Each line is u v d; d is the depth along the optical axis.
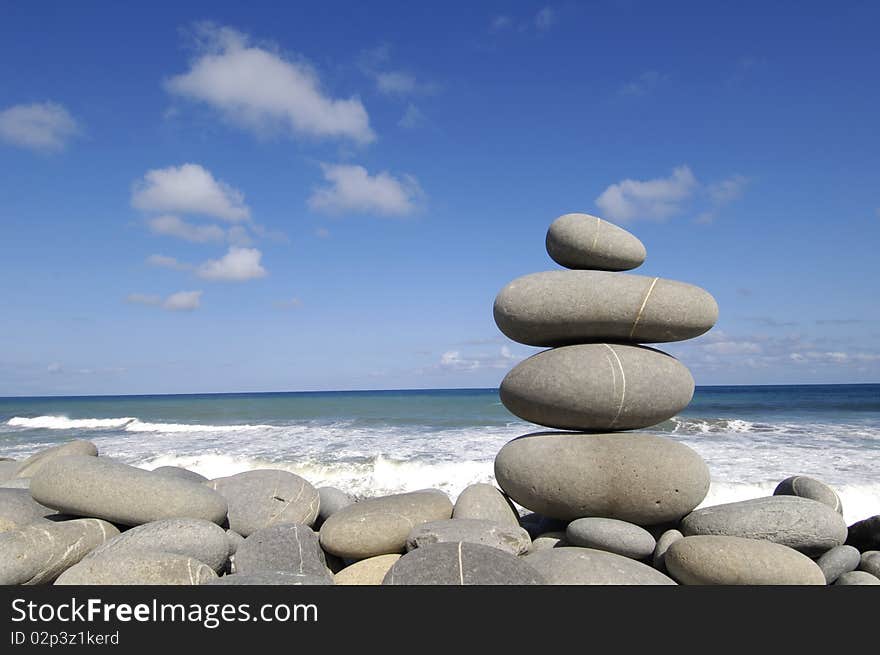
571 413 6.00
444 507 6.11
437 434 19.81
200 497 5.85
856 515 9.87
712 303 6.28
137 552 4.76
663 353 6.32
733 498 10.33
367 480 12.72
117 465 5.95
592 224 6.55
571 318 6.07
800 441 16.36
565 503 5.82
